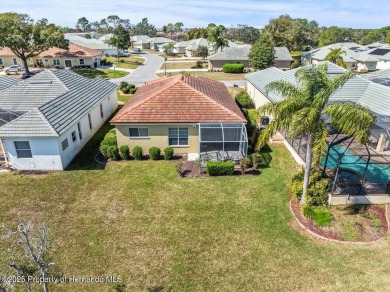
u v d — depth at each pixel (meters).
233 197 18.22
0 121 24.45
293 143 23.95
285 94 15.23
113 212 16.92
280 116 14.38
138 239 14.85
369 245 14.27
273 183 19.67
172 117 22.92
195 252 14.01
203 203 17.67
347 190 17.28
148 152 23.98
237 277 12.65
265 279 12.54
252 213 16.72
